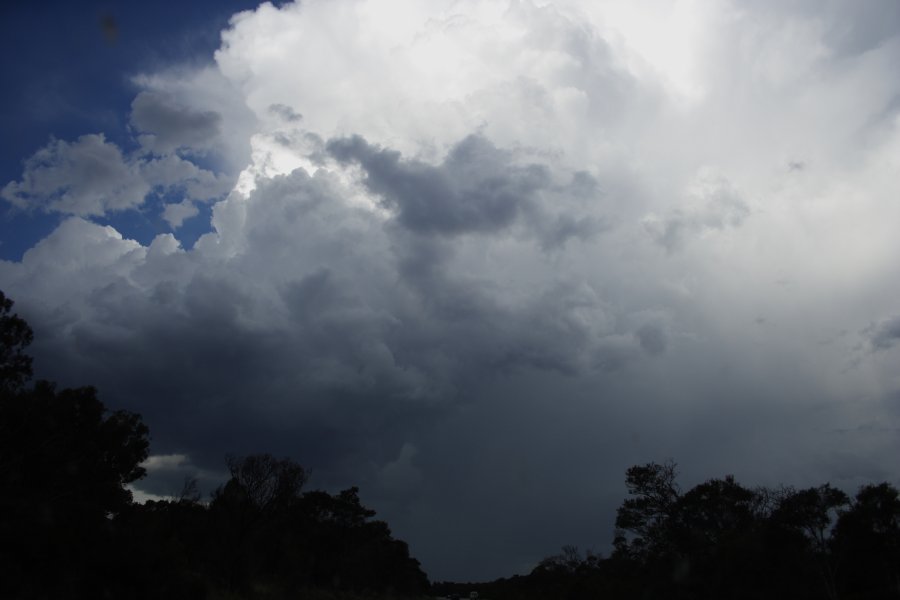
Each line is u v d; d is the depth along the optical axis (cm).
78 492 4038
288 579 6281
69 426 4406
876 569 3769
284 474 5653
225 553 5291
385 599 8294
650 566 5225
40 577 2577
